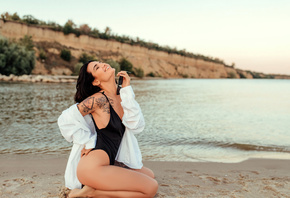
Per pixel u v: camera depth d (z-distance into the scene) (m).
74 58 66.00
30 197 2.74
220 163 4.47
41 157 4.62
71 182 2.68
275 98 21.78
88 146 2.56
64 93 19.33
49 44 64.06
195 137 6.80
